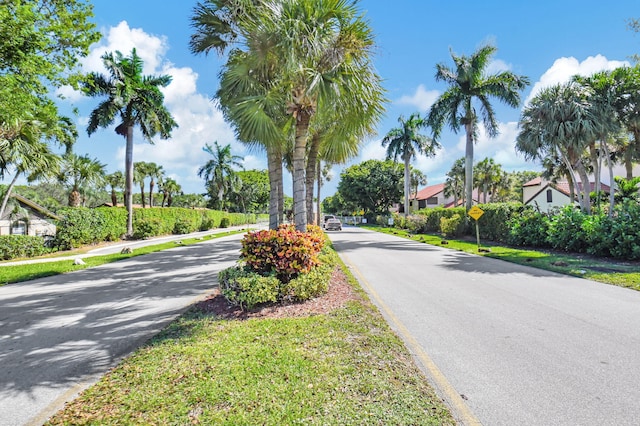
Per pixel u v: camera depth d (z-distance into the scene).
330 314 5.07
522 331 4.59
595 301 6.14
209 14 9.12
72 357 3.94
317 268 6.68
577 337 4.35
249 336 4.18
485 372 3.38
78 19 10.42
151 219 26.27
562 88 16.11
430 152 32.72
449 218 23.05
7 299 6.90
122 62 22.97
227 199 68.81
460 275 8.90
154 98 23.73
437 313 5.45
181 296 6.95
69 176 26.83
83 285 8.28
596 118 15.15
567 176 29.55
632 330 4.60
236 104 8.02
